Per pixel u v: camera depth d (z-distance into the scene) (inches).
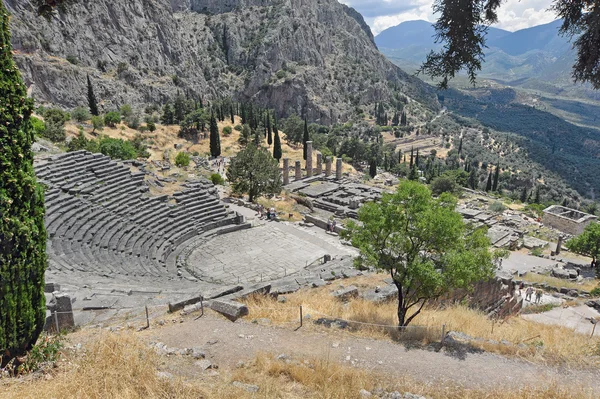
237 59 7854.3
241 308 525.0
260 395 320.8
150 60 5418.3
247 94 7288.4
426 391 372.5
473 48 209.8
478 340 496.1
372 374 399.2
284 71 7421.3
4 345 316.2
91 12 4822.8
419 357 441.7
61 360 347.3
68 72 3909.9
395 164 4840.1
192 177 1755.7
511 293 920.9
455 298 752.3
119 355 352.5
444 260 514.3
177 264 1065.5
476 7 201.9
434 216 503.2
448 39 215.2
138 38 5344.5
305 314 547.8
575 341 535.5
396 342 476.4
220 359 416.5
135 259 975.6
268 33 7849.4
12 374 316.2
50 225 920.3
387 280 804.0
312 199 2078.0
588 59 203.6
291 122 4325.8
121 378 312.3
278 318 530.6
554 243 1881.2
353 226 580.4
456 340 490.6
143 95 4837.6
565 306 961.5
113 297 602.5
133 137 2999.5
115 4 5137.8
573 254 1717.5
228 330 485.7
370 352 447.5
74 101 3885.3
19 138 314.8
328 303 637.3
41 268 343.3
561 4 201.5
